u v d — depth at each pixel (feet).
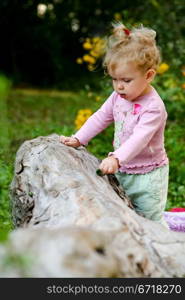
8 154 19.36
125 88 9.71
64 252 5.01
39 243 5.03
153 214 10.62
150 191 10.41
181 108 22.79
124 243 6.02
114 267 5.48
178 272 6.67
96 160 9.80
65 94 48.96
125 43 9.64
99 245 5.41
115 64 9.63
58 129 22.13
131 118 10.13
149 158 10.32
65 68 57.62
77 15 57.62
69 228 5.49
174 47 30.37
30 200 8.25
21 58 57.67
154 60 9.74
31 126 29.12
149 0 36.42
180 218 13.08
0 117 32.19
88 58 23.45
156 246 6.86
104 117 10.77
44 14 57.82
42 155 8.84
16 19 56.90
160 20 33.68
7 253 4.85
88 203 7.18
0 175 17.33
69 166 8.54
